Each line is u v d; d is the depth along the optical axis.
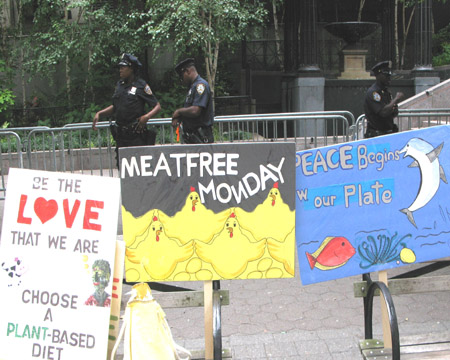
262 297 5.05
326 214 3.34
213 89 12.99
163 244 3.22
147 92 6.39
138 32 12.70
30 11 15.03
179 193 3.22
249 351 3.93
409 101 12.45
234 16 11.61
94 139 10.33
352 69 14.98
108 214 3.10
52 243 3.09
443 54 17.17
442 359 3.13
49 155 9.34
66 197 3.11
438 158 3.46
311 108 14.13
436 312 4.56
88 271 3.06
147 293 3.04
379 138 3.38
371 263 3.40
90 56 13.76
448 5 19.42
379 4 19.73
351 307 4.76
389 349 3.26
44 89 15.91
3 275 3.06
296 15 15.38
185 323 4.57
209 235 3.24
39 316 3.03
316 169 3.31
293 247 3.26
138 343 2.93
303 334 4.20
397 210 3.42
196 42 11.60
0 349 3.00
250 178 3.23
